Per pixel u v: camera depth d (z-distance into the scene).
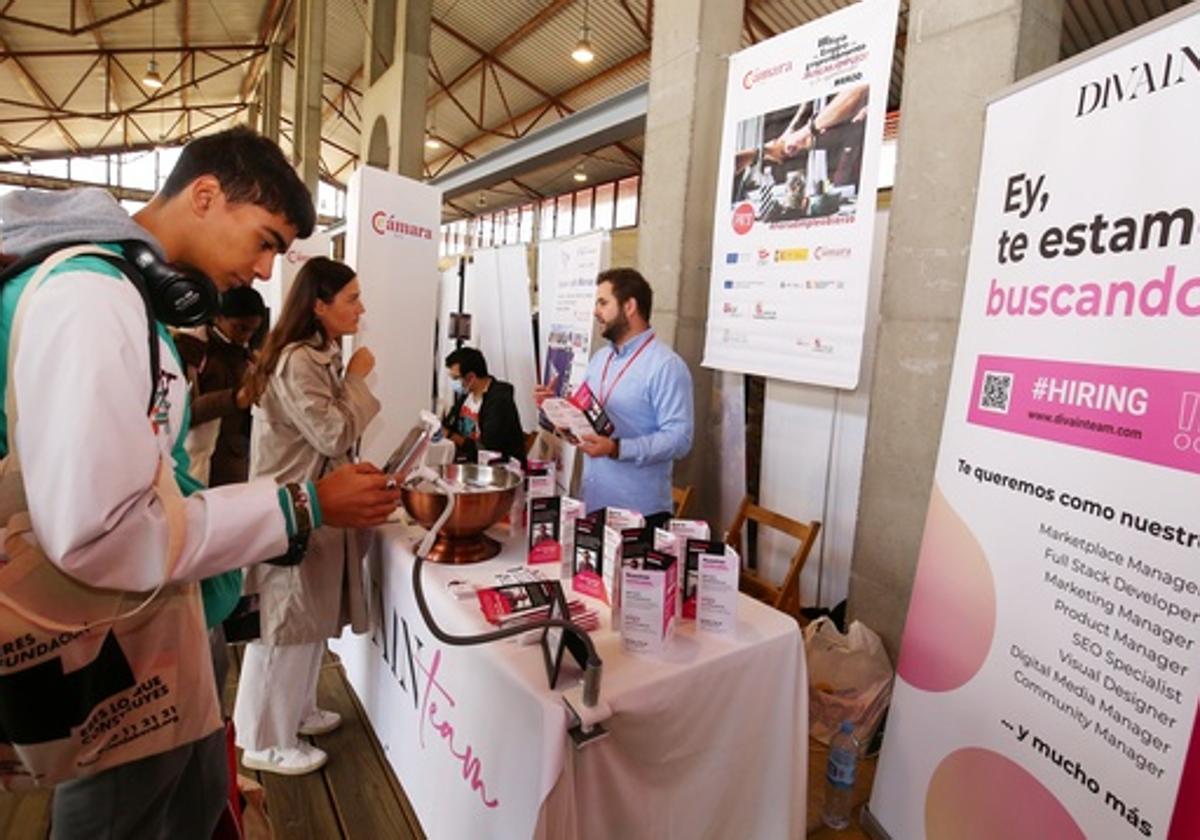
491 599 1.16
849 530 2.50
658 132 2.93
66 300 0.64
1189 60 0.97
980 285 1.39
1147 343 1.01
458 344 4.85
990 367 1.34
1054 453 1.18
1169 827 0.95
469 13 7.77
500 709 1.02
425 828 1.34
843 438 2.52
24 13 7.36
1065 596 1.15
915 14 1.83
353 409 1.61
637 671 1.02
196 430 2.38
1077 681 1.11
